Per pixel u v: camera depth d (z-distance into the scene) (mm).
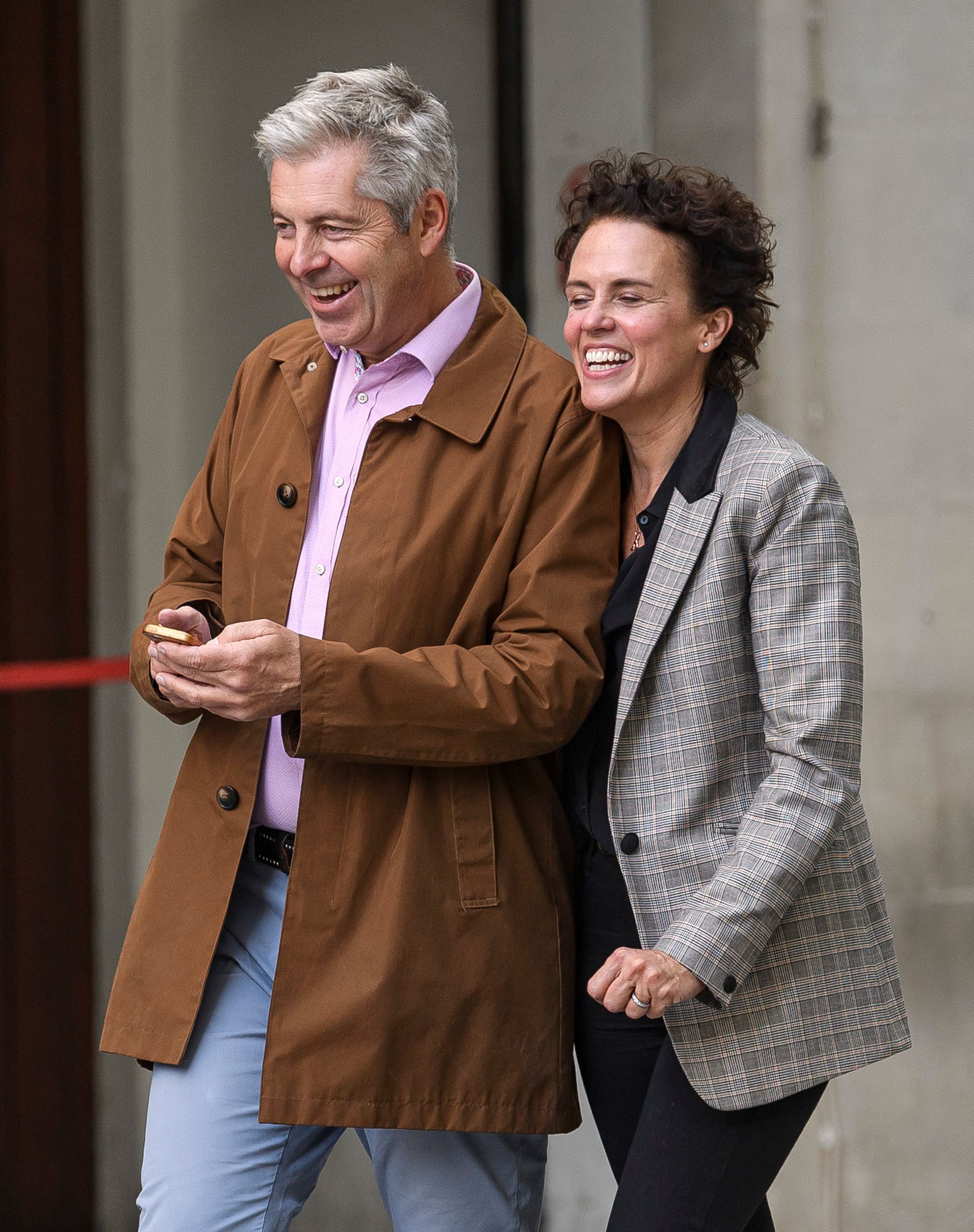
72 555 13211
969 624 12773
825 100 12320
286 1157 7293
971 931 12812
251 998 7273
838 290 12484
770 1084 6645
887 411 12602
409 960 6746
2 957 13320
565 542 6969
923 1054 12695
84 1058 13578
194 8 12875
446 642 6965
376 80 6738
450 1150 7406
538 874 7086
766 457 6789
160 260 13086
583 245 7047
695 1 12258
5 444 12969
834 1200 12617
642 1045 7266
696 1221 6727
